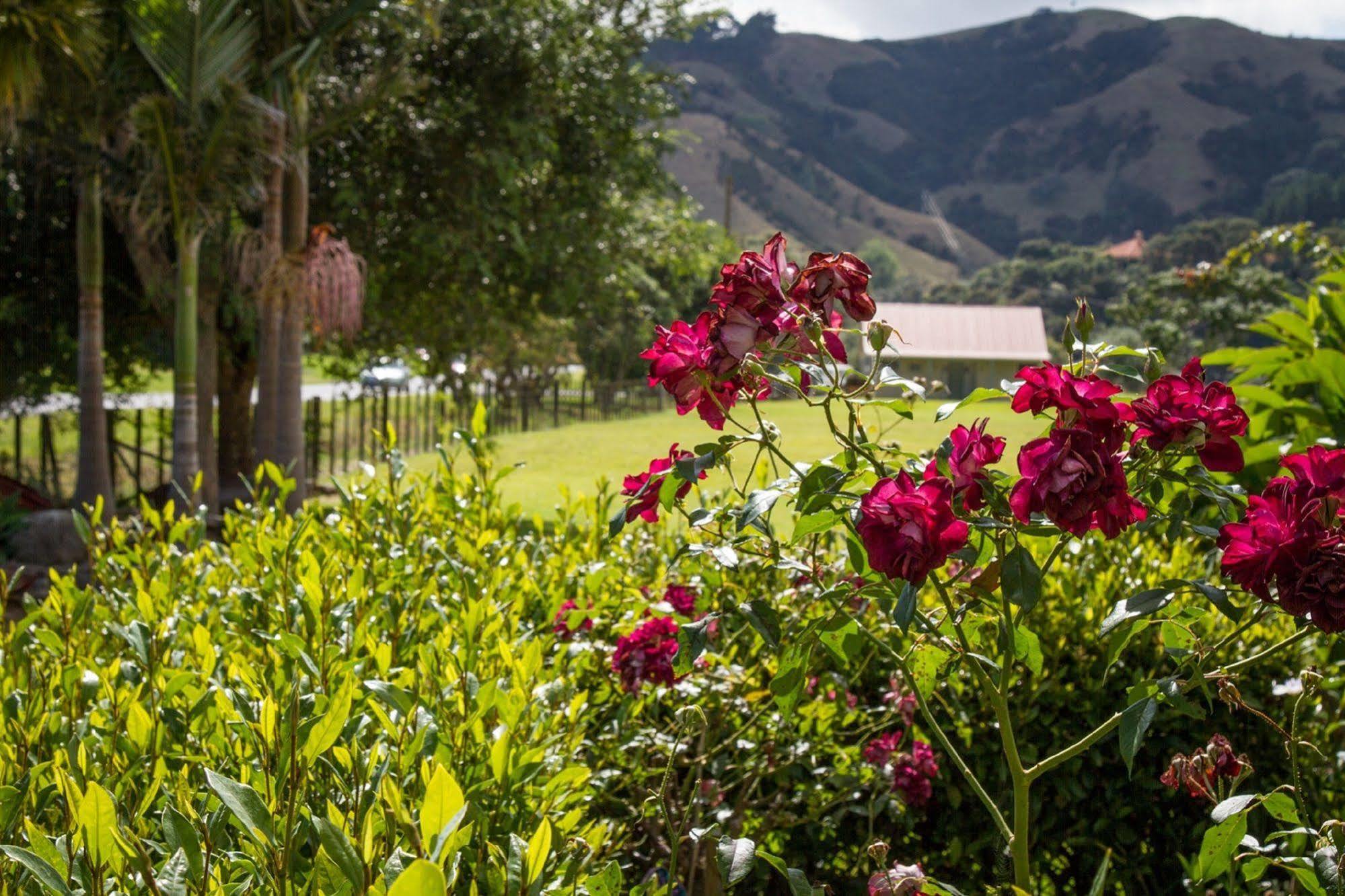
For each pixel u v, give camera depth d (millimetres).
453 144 10758
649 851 2566
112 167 8344
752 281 1666
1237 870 2092
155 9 7293
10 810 1397
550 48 10742
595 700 2635
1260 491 3797
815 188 183250
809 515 1653
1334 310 3934
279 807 1354
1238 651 2770
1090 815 2814
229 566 2816
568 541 3154
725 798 2697
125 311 11250
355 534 2703
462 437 2973
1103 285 92500
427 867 951
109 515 8820
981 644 2691
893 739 2641
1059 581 2830
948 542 1389
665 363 1689
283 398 8766
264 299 8570
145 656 1894
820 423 22328
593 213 11625
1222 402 1511
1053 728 2748
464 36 10547
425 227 10516
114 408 11695
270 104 8242
